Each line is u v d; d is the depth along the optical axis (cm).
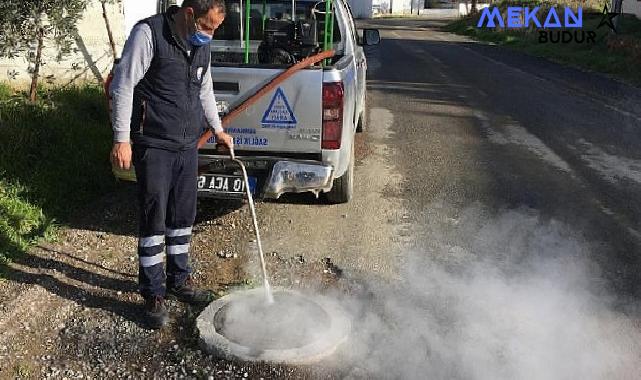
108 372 316
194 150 358
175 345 339
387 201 574
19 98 692
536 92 1251
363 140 803
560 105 1105
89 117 690
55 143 583
